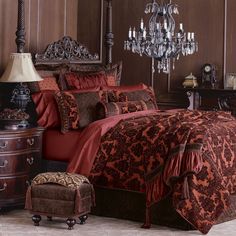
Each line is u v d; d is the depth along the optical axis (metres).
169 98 7.84
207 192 5.03
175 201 5.00
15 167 5.57
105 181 5.49
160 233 5.01
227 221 5.41
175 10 6.70
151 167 5.20
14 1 6.66
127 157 5.38
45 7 7.20
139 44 6.54
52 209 5.09
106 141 5.52
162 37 6.46
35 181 5.15
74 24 7.89
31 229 5.08
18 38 6.23
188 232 5.05
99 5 8.09
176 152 5.05
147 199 5.17
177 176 4.99
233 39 7.44
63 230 5.06
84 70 6.91
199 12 7.62
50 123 6.00
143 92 6.67
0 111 6.26
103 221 5.40
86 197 5.15
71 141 5.86
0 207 5.50
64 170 5.91
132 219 5.41
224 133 5.43
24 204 5.66
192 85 7.48
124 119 5.77
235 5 7.42
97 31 8.12
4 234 4.92
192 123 5.32
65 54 6.91
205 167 5.04
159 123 5.39
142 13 7.92
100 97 6.13
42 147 5.99
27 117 5.79
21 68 5.84
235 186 5.45
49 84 6.27
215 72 7.51
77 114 5.88
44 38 7.19
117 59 8.08
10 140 5.52
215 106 7.39
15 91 6.01
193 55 7.67
